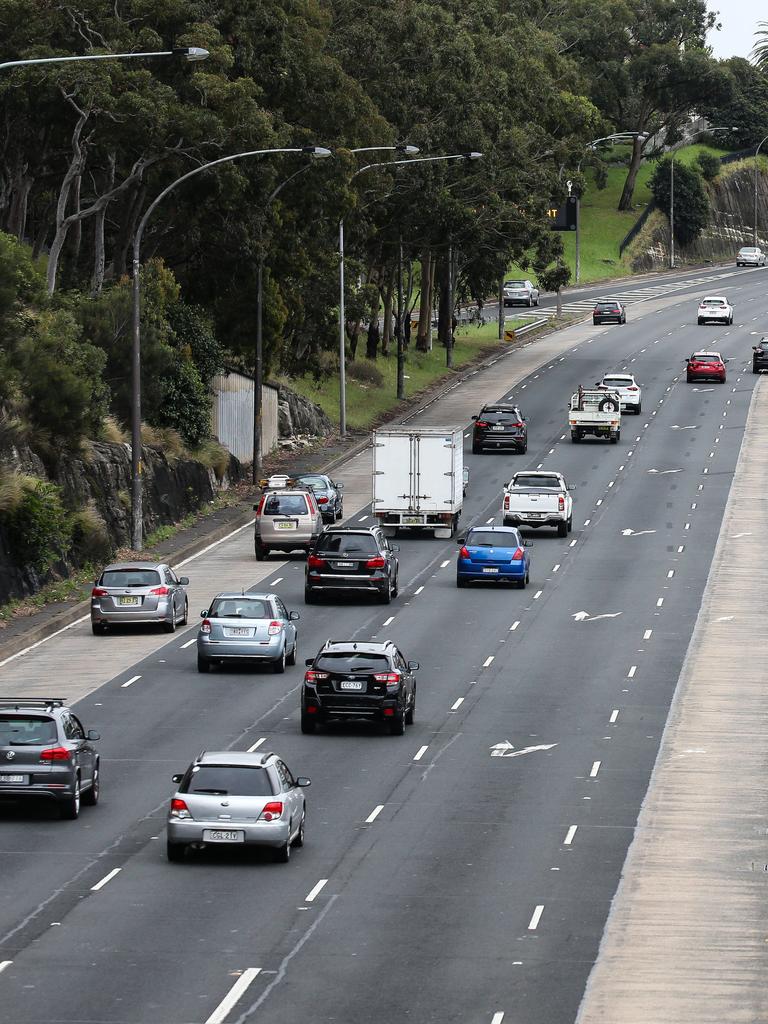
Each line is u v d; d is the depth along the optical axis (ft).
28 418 560.20
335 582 508.94
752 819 301.02
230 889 249.14
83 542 550.77
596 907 245.45
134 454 579.07
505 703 394.11
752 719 381.19
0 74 593.01
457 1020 194.80
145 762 332.60
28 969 210.18
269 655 418.92
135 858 265.34
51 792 285.02
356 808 302.04
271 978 208.44
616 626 483.10
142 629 478.18
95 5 614.34
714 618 494.59
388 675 357.20
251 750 344.28
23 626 469.16
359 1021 193.47
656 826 295.07
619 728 371.56
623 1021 197.06
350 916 236.84
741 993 208.13
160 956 216.33
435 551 611.88
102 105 599.98
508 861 269.85
